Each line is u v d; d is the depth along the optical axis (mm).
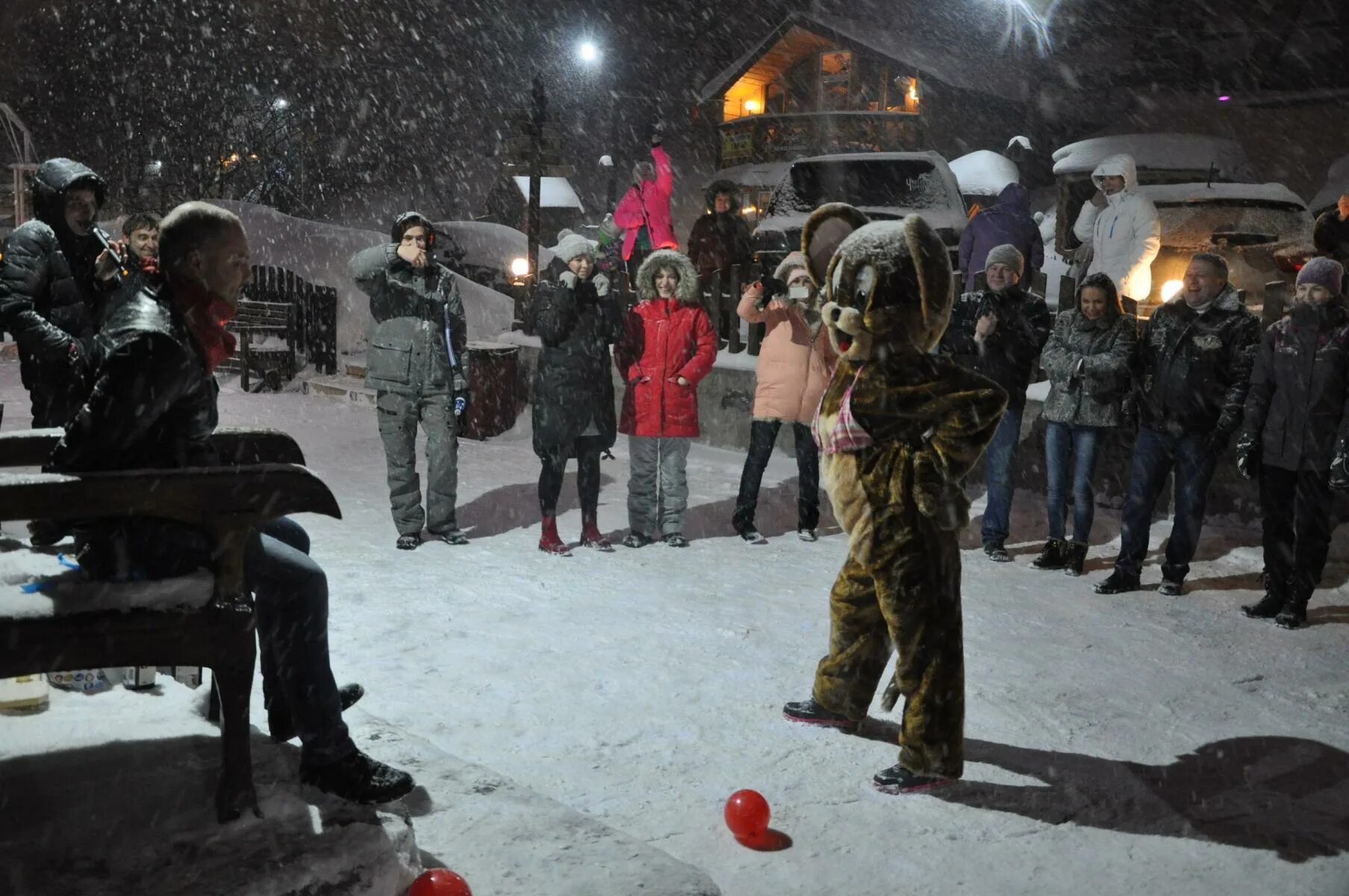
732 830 3418
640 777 3855
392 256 6738
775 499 8484
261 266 13922
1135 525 6355
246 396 12625
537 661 4953
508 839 3133
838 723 4320
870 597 4117
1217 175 13023
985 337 6840
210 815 2797
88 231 5332
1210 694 4832
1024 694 4738
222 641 2707
